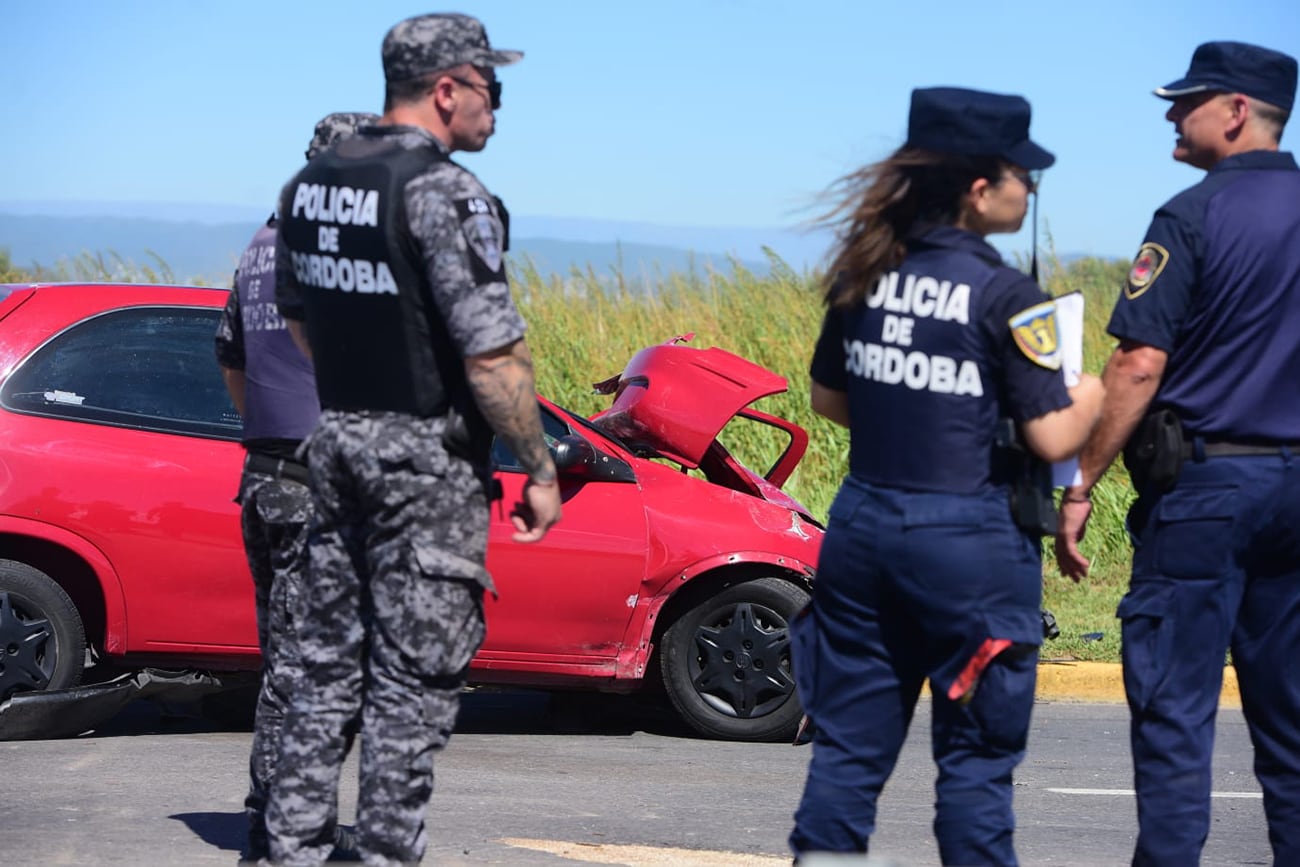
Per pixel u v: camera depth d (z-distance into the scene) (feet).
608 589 45.03
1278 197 24.61
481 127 23.84
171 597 41.52
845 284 22.20
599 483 45.83
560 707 50.42
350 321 23.12
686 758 43.60
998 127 21.38
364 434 23.11
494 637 44.32
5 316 41.63
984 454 21.52
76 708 41.01
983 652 21.34
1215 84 25.21
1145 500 25.41
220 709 45.68
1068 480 22.24
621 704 51.08
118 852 29.27
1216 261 24.32
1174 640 24.84
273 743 27.17
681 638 46.55
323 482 23.70
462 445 23.13
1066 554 25.80
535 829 33.40
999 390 21.43
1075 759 45.85
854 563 22.16
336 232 23.04
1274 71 25.20
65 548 41.27
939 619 21.58
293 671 26.86
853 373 22.39
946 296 21.35
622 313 90.68
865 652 22.50
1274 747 25.50
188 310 43.11
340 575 24.06
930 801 38.99
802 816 22.70
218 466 41.93
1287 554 24.89
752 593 46.39
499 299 22.41
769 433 82.17
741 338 87.35
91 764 38.32
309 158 27.53
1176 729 24.79
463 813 34.76
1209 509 24.49
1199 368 24.66
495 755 43.11
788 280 91.25
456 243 22.29
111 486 41.04
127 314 42.47
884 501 21.84
